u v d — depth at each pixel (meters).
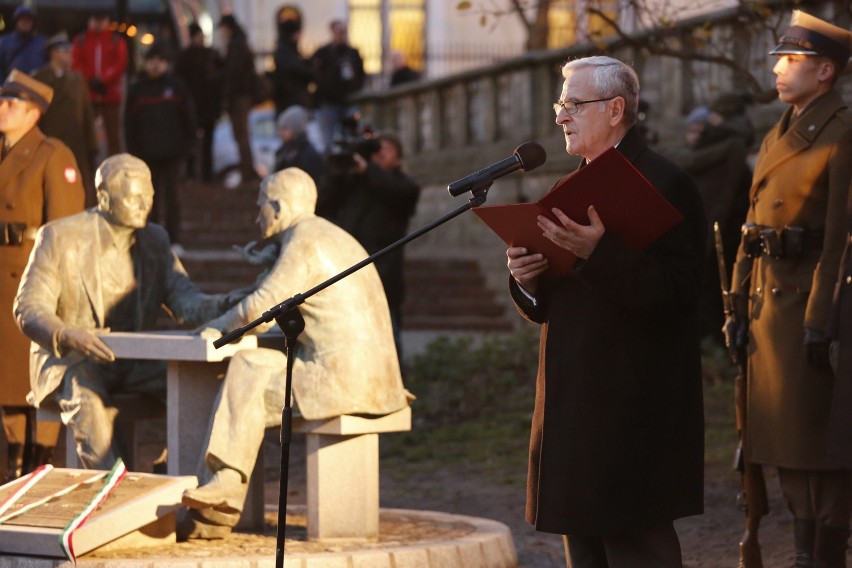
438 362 16.91
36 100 10.36
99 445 8.27
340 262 7.98
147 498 7.48
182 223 22.44
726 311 8.22
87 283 8.52
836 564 7.85
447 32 43.81
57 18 23.86
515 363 16.88
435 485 11.88
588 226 5.57
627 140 5.92
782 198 7.88
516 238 5.80
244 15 42.31
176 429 8.18
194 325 8.84
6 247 10.21
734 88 17.55
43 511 7.45
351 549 7.66
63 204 10.32
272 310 6.41
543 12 24.11
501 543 8.18
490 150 24.00
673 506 5.79
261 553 7.48
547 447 5.84
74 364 8.38
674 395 5.83
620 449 5.74
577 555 6.16
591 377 5.78
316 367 7.83
